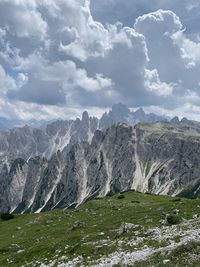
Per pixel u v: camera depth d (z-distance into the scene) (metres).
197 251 34.19
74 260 50.81
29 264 58.81
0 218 139.50
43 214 126.94
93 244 55.75
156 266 33.25
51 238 75.69
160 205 94.50
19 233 96.00
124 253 45.50
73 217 105.50
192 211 71.94
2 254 73.94
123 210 99.69
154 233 52.12
